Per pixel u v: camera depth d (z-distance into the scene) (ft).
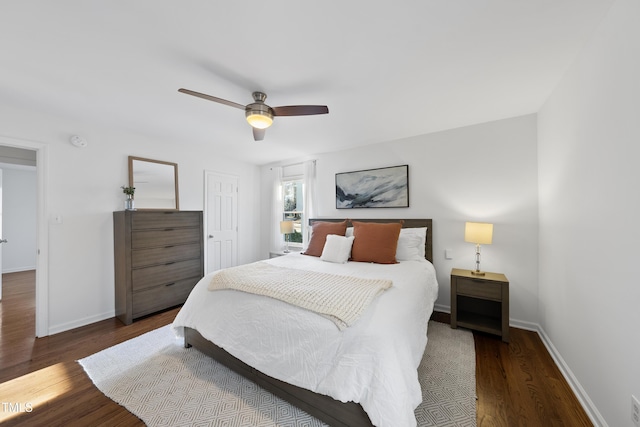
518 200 8.60
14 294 12.13
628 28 3.72
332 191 13.02
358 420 4.04
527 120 8.46
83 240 8.91
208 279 7.01
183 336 7.19
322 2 3.92
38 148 8.01
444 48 5.05
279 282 6.03
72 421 4.66
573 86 5.57
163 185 11.21
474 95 7.06
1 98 7.07
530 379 5.77
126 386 5.57
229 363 5.92
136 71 5.77
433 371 6.06
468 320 8.48
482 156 9.20
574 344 5.52
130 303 8.92
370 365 3.91
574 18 4.29
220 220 13.92
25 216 17.67
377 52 5.16
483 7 4.04
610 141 4.22
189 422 4.60
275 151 13.09
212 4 3.92
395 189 11.00
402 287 6.05
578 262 5.39
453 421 4.59
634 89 3.62
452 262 9.77
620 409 3.92
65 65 5.53
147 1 3.84
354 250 9.55
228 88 6.52
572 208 5.70
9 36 4.58
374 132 10.14
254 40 4.76
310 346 4.53
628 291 3.76
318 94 6.90
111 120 8.77
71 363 6.47
